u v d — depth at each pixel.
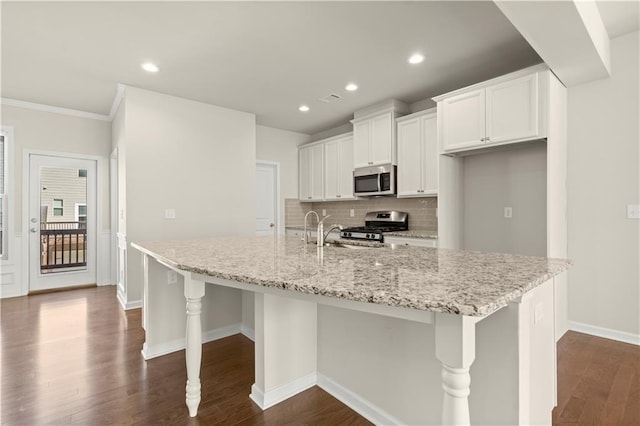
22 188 4.21
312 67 3.18
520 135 2.72
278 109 4.45
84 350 2.57
